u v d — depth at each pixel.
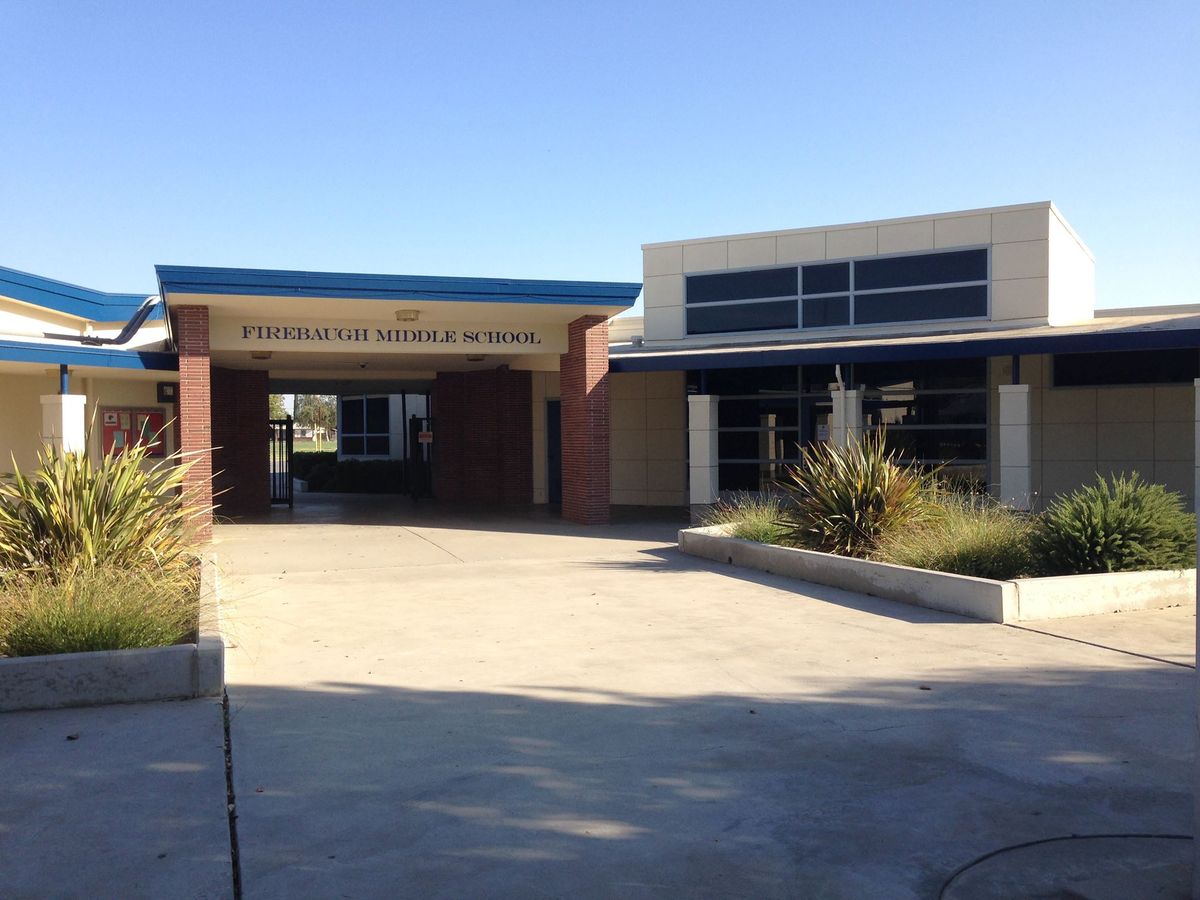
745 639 8.92
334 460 38.62
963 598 9.77
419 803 5.18
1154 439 19.19
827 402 21.62
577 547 16.23
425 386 31.19
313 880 4.32
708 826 4.88
